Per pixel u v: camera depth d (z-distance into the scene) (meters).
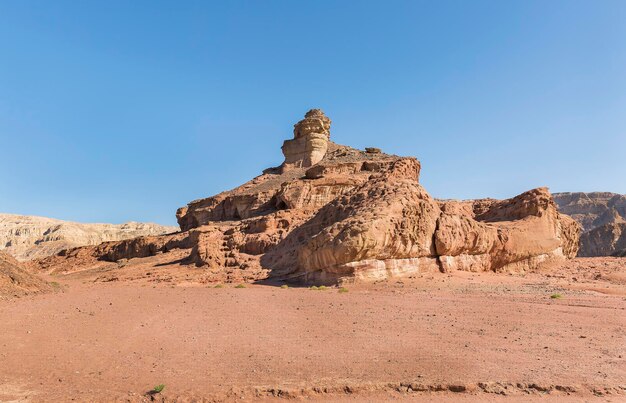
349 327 16.23
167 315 18.61
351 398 10.28
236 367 12.02
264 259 43.47
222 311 19.55
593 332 14.93
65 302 21.27
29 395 10.38
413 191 35.84
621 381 10.55
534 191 46.19
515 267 40.66
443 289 26.30
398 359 12.43
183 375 11.52
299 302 22.06
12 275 24.12
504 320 16.91
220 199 80.62
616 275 32.75
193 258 49.81
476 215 52.12
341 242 29.98
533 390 10.35
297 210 54.34
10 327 15.84
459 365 11.80
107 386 10.91
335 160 74.56
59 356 13.09
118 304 21.14
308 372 11.54
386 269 31.00
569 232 51.09
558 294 23.38
